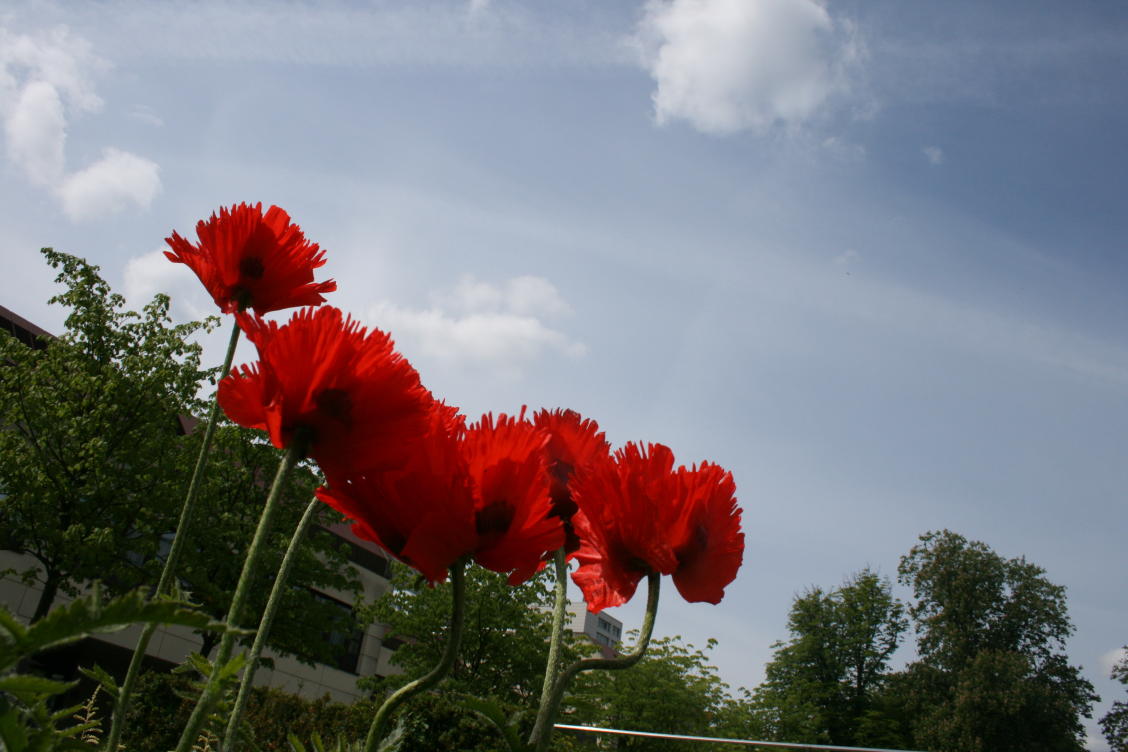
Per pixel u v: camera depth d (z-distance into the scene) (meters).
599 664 0.97
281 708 10.68
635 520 1.04
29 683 0.65
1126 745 33.72
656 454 1.14
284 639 18.55
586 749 4.55
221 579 17.23
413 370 0.90
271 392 0.87
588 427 1.27
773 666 41.66
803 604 42.41
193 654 0.85
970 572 39.56
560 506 1.17
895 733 36.22
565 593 1.01
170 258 1.44
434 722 5.98
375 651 30.02
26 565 18.66
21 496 14.30
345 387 0.88
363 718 10.70
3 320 19.34
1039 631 38.50
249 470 17.88
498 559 0.88
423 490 0.85
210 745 1.36
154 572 15.34
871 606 40.94
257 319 0.93
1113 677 35.22
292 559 0.88
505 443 0.93
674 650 28.86
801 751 4.71
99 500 15.00
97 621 0.61
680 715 26.72
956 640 38.31
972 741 33.91
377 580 30.66
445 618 20.64
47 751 0.68
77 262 16.39
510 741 0.90
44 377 15.51
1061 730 34.03
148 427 15.92
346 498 0.89
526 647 20.03
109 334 16.28
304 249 1.46
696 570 1.11
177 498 15.92
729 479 1.17
